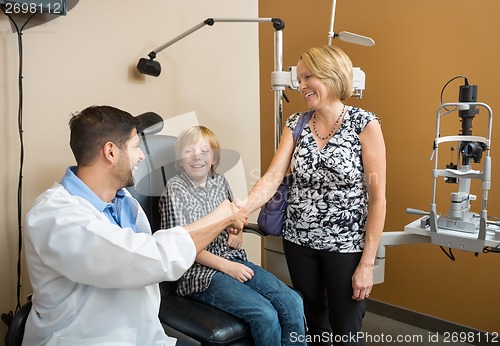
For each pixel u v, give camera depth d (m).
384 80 2.14
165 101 1.76
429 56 1.98
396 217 2.20
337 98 1.39
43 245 0.86
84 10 1.51
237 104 1.59
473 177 1.40
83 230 0.85
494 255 1.92
